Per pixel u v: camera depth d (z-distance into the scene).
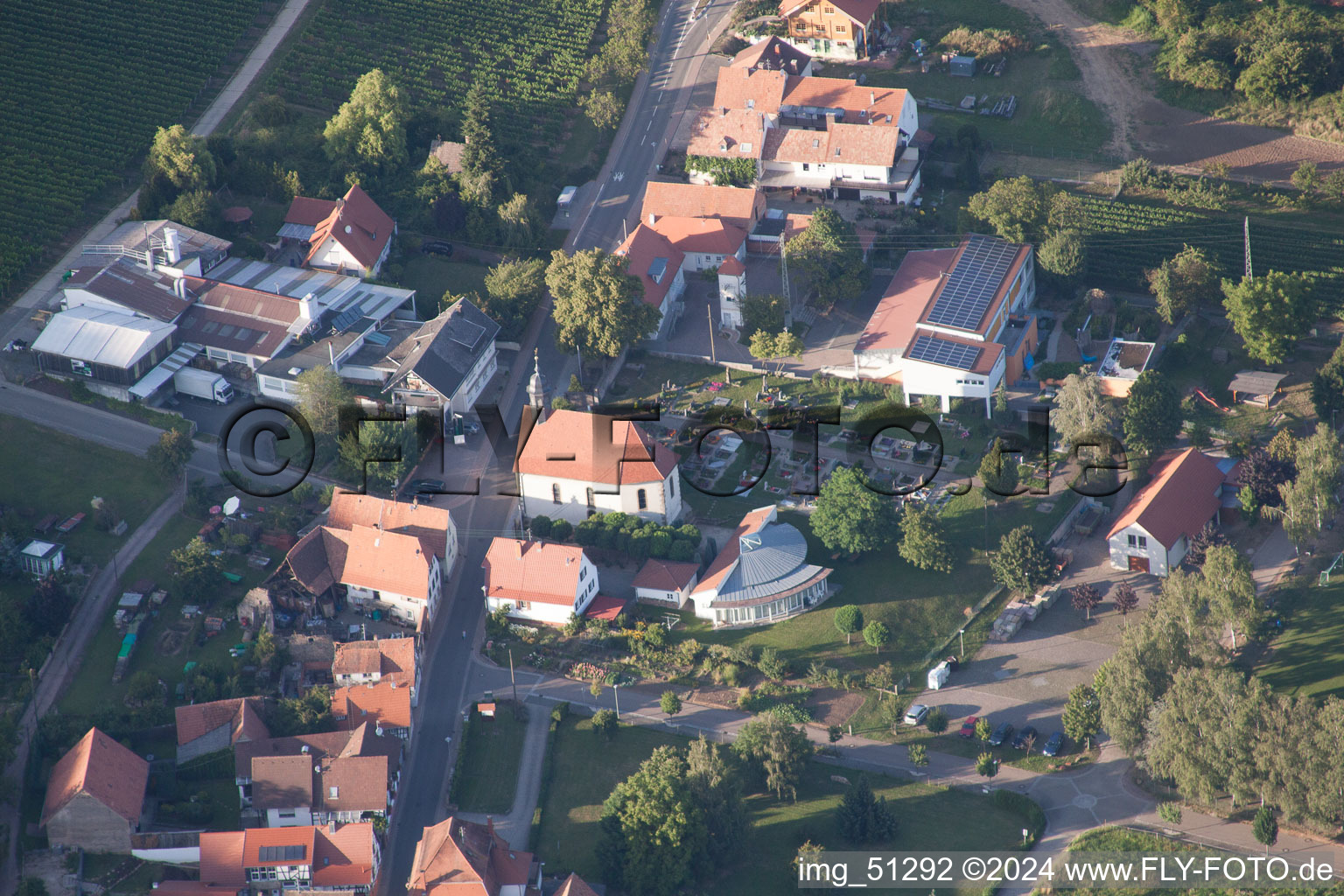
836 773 181.62
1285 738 166.75
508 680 193.25
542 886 165.75
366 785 172.25
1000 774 181.00
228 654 192.50
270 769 172.00
